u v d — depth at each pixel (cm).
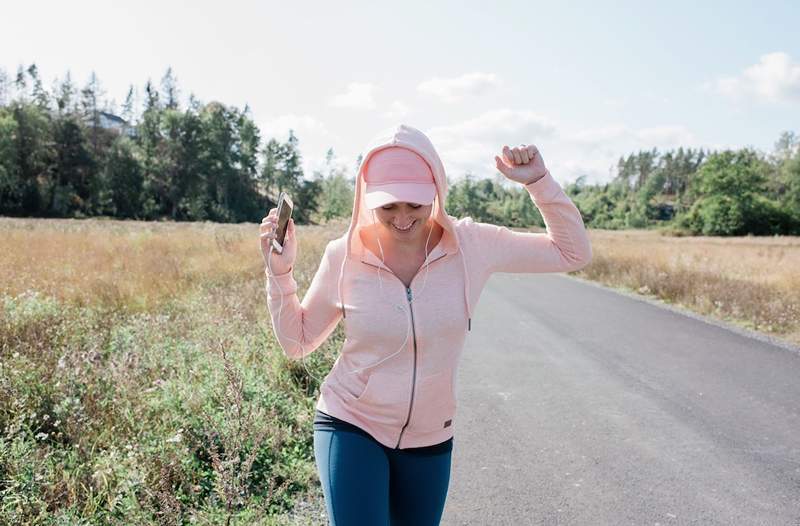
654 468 455
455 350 227
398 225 220
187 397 454
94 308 796
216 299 847
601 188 17788
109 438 399
